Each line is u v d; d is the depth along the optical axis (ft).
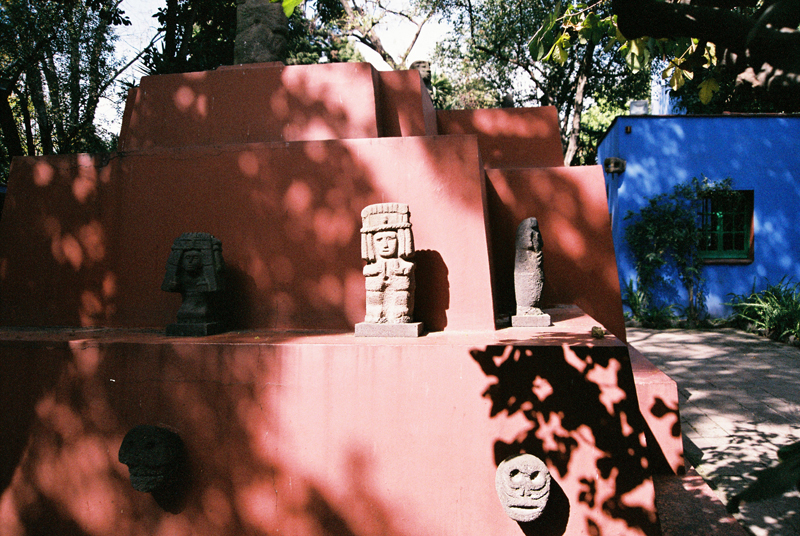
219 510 11.11
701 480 12.87
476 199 12.69
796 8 5.11
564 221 16.21
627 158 38.11
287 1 6.67
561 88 54.13
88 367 11.60
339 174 13.24
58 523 11.61
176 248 12.49
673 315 37.42
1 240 14.62
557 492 10.19
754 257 37.19
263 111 15.52
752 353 28.73
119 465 11.41
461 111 19.63
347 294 13.04
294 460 10.94
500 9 47.47
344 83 15.30
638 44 10.83
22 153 31.09
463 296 12.56
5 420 11.89
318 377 10.92
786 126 37.04
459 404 10.54
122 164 14.26
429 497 10.56
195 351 11.26
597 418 10.14
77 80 34.04
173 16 33.88
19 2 30.14
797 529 11.66
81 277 14.20
